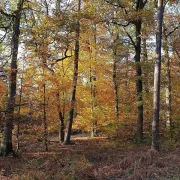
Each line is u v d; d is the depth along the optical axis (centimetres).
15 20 1425
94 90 2455
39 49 1633
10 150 1409
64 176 955
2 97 1481
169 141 1802
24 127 1686
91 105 2438
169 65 2242
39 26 1563
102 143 1930
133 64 1852
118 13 1748
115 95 2330
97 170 1050
